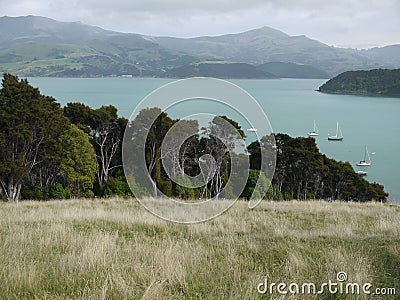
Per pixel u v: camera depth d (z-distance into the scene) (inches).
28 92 960.3
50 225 346.6
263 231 338.6
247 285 193.2
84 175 897.5
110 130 1002.1
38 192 904.9
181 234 313.9
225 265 226.2
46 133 927.0
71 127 916.6
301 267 221.3
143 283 193.3
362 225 382.6
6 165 857.5
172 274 203.2
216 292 188.5
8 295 176.1
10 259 216.2
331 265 222.8
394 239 299.4
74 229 325.4
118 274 195.0
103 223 362.3
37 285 188.9
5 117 895.7
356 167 2230.6
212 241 295.6
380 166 2263.8
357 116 4404.5
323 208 508.7
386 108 5196.9
